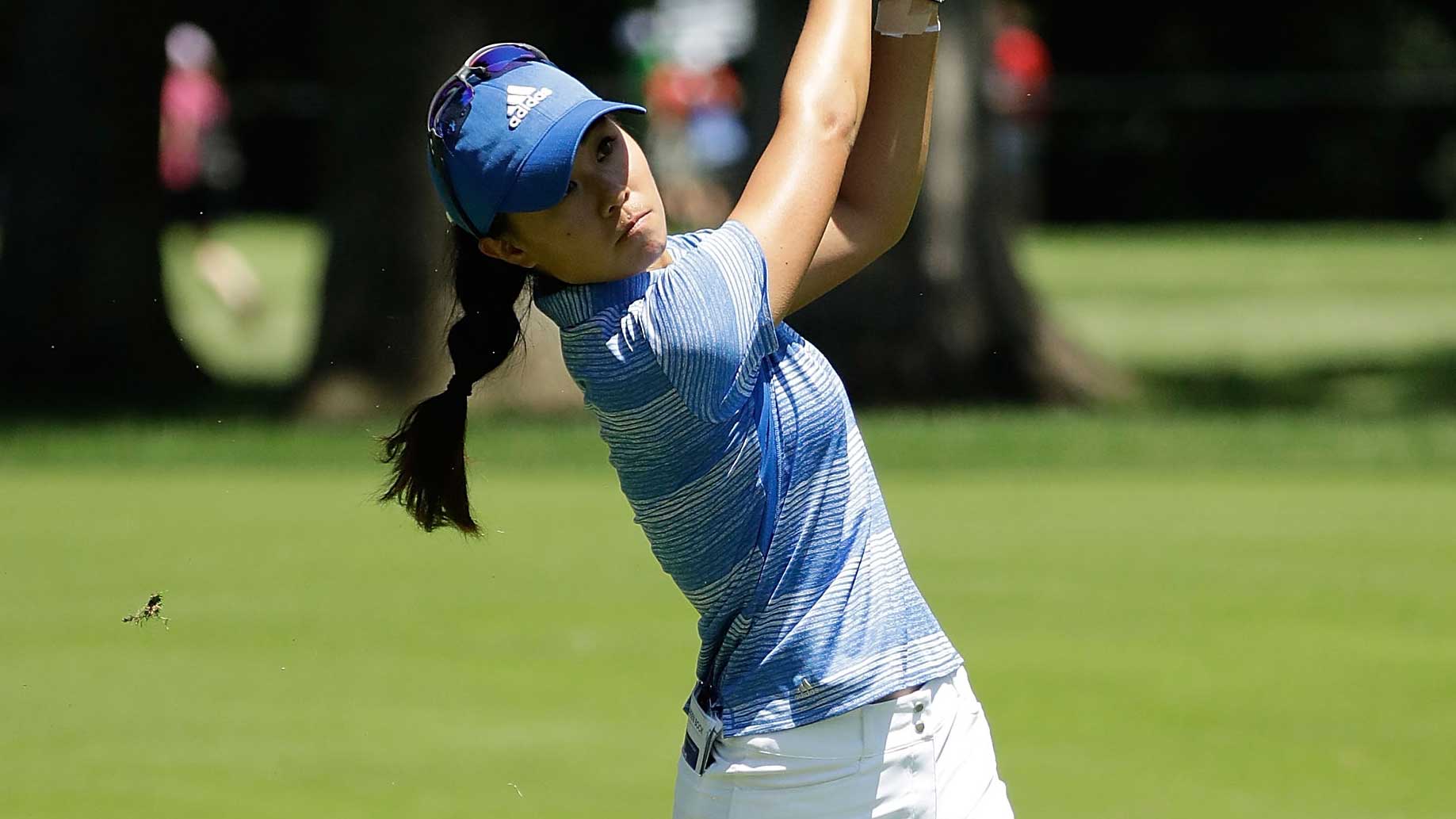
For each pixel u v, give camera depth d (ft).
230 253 221.25
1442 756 60.49
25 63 170.50
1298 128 394.93
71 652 74.28
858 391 161.48
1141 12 398.42
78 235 168.76
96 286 169.17
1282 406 163.53
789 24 160.66
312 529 102.58
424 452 35.96
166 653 74.28
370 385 150.82
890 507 111.34
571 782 58.03
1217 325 235.81
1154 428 140.05
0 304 168.86
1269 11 393.91
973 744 34.81
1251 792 56.85
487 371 35.70
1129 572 90.89
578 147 31.86
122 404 161.99
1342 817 53.93
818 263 36.29
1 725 63.52
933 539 100.32
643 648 75.51
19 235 168.76
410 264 151.53
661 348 31.58
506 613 81.87
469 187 32.14
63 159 168.35
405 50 151.12
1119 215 409.69
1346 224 401.08
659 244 32.81
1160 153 402.52
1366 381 181.37
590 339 32.27
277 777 58.29
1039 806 55.57
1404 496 114.52
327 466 126.00
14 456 129.29
